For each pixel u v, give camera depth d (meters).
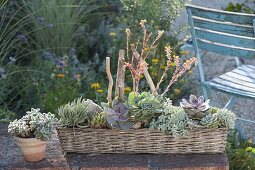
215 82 3.64
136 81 2.85
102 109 2.88
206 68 4.80
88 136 2.82
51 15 4.87
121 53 2.78
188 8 3.54
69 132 2.82
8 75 4.36
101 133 2.81
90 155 2.85
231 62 4.84
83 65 4.73
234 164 3.34
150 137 2.80
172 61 4.44
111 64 4.60
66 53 4.93
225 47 3.54
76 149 2.86
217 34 3.52
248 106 4.29
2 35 4.40
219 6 5.70
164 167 2.73
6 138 3.10
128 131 2.79
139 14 4.55
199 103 2.80
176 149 2.82
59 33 4.91
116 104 2.80
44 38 4.87
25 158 2.82
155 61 4.27
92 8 5.14
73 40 5.11
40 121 2.78
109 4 5.39
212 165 2.73
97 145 2.84
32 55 4.86
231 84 3.61
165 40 4.49
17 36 4.48
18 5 4.81
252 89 3.53
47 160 2.82
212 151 2.82
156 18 4.55
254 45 3.41
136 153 2.84
